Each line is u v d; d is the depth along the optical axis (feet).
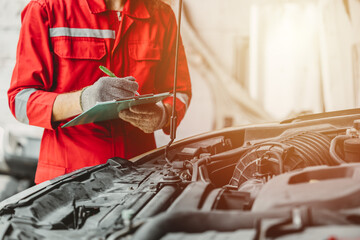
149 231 1.89
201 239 1.79
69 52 4.27
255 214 1.92
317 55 11.86
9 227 2.33
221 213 1.96
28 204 2.66
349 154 2.90
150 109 3.87
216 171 3.57
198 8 11.53
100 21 4.39
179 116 4.67
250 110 11.88
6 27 10.62
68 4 4.30
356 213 1.81
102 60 4.41
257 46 11.76
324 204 1.94
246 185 3.01
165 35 4.87
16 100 4.09
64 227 2.53
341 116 4.00
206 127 11.84
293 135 3.61
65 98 3.88
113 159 3.64
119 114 3.81
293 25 11.75
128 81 3.62
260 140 4.07
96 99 3.53
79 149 4.38
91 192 3.05
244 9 11.68
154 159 3.92
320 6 11.76
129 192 3.04
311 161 3.09
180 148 4.10
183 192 2.68
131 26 4.54
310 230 1.72
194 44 11.60
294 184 2.23
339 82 11.86
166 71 5.01
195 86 11.76
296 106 11.92
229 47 11.73
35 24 4.20
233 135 4.39
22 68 4.18
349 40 11.82
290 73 11.89
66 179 3.14
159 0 4.80
